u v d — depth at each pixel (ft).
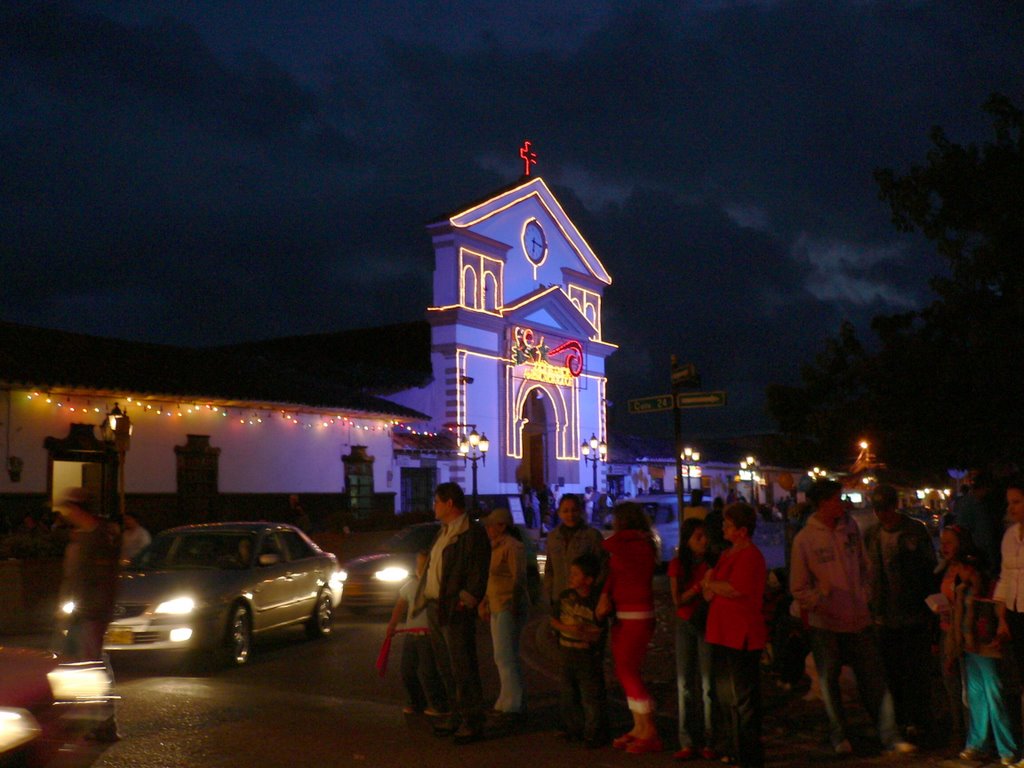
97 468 78.95
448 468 122.31
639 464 163.12
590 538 30.83
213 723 30.66
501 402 131.75
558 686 37.83
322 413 99.76
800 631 33.96
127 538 54.03
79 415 76.79
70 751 20.81
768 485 205.98
